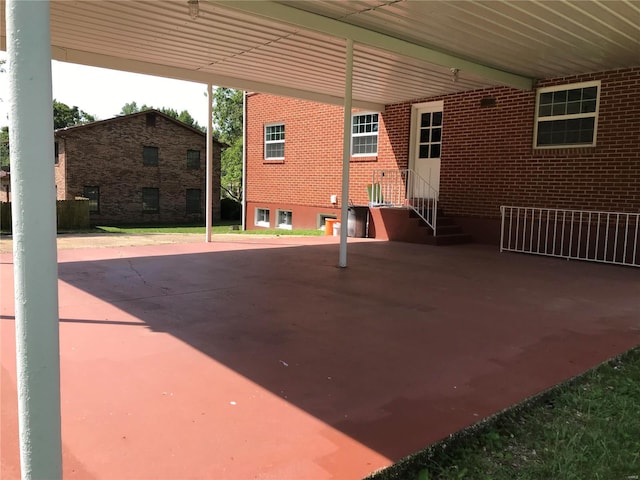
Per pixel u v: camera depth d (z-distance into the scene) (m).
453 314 5.10
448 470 2.49
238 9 6.02
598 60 8.51
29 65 1.53
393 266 7.95
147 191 30.62
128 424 2.69
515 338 4.35
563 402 3.21
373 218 12.05
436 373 3.52
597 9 6.11
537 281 6.95
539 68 9.15
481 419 2.85
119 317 4.73
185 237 12.80
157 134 30.72
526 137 10.33
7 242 10.23
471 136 11.33
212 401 2.99
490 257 9.16
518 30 7.00
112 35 7.49
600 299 5.90
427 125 12.52
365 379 3.39
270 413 2.87
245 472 2.29
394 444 2.57
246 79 10.40
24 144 1.54
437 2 6.02
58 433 1.66
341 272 7.31
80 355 3.70
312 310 5.13
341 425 2.75
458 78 9.98
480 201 11.20
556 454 2.63
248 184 17.84
